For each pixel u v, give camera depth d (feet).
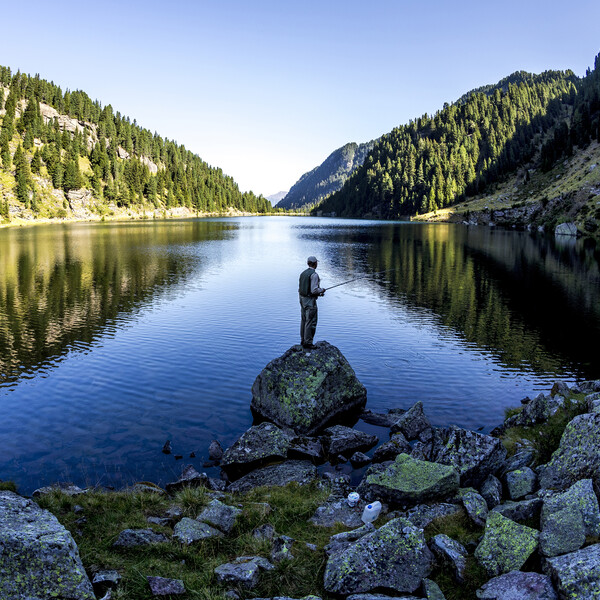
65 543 20.44
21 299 117.29
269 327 92.58
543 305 116.37
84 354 75.05
